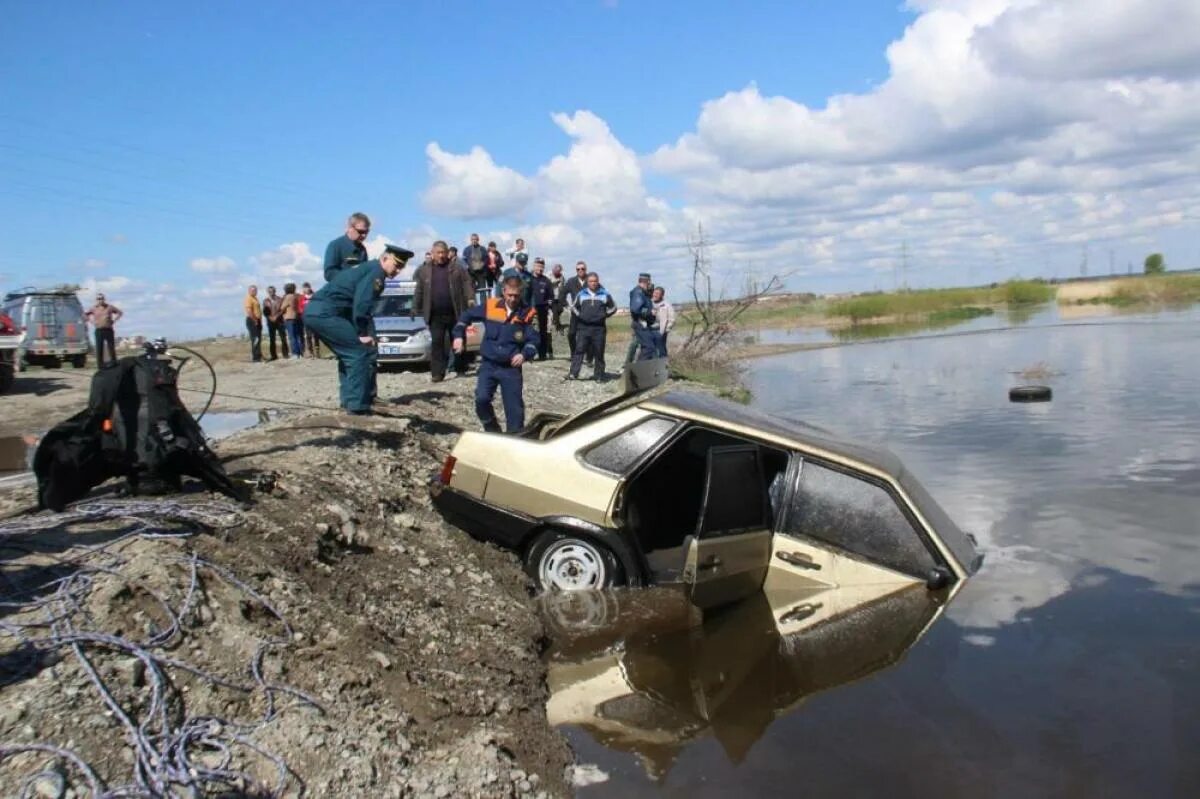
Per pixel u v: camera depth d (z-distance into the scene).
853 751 4.21
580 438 6.61
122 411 5.70
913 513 6.16
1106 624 5.35
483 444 6.78
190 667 4.11
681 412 6.53
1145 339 29.17
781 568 6.13
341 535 6.03
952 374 21.38
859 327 53.28
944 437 12.12
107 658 4.00
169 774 3.50
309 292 27.84
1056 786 3.84
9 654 3.91
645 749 4.36
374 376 10.10
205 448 6.01
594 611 6.09
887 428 13.20
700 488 7.59
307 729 3.93
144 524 5.30
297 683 4.24
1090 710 4.41
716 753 4.28
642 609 6.07
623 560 6.39
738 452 6.03
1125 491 8.49
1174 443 10.83
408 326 20.91
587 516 6.41
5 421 13.97
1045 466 9.80
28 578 4.57
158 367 5.88
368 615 5.20
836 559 6.10
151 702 3.86
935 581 5.95
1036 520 7.56
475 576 6.23
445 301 15.45
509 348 9.66
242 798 3.52
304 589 5.09
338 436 8.60
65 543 5.02
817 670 5.04
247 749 3.78
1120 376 18.55
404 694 4.46
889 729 4.37
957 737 4.25
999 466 9.92
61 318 26.58
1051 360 23.33
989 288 71.94
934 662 4.99
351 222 9.98
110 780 3.43
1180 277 66.69
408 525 6.73
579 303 18.94
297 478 6.78
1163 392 15.63
